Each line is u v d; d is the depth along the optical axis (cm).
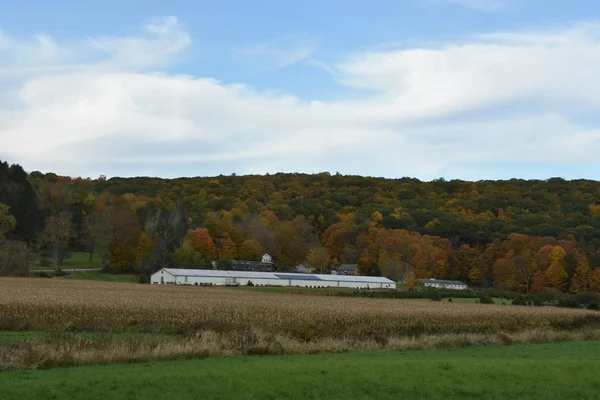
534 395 2167
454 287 13838
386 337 3866
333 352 3183
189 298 6109
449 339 3884
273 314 4775
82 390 1952
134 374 2175
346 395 2058
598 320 6006
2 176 13175
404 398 2073
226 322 3788
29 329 3753
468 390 2162
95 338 2853
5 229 12144
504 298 11169
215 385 2073
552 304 9912
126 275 12912
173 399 1925
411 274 13512
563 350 3700
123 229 13762
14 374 2170
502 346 3916
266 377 2206
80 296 5575
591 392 2220
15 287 7062
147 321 4216
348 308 5619
